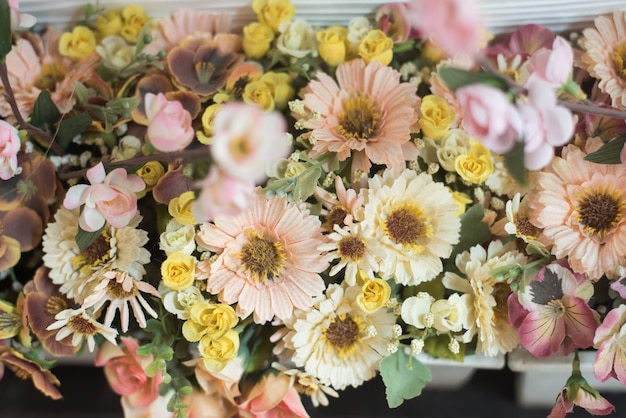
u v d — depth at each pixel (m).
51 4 0.70
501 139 0.47
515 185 0.63
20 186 0.64
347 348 0.62
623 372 0.61
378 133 0.62
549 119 0.49
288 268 0.61
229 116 0.45
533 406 0.77
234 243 0.60
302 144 0.64
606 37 0.66
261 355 0.65
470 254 0.62
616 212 0.61
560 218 0.61
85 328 0.61
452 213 0.61
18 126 0.64
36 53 0.69
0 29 0.58
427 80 0.66
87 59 0.68
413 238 0.61
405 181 0.61
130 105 0.63
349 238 0.60
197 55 0.67
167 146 0.54
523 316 0.62
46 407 0.79
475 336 0.65
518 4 0.68
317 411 0.78
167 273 0.59
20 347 0.65
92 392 0.79
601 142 0.62
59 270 0.62
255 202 0.60
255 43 0.67
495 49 0.68
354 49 0.68
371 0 0.69
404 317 0.61
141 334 0.65
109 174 0.59
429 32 0.52
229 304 0.61
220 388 0.64
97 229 0.59
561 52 0.51
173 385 0.64
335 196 0.61
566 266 0.62
